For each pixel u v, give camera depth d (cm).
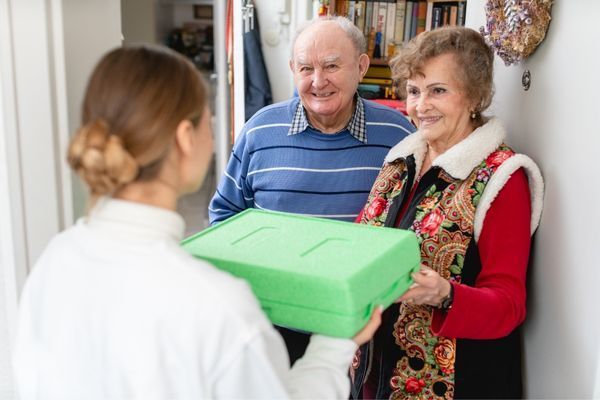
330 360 96
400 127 191
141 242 85
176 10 766
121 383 82
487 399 149
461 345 145
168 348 80
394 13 400
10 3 112
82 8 120
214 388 82
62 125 120
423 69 143
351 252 108
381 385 148
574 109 131
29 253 124
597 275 121
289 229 123
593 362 122
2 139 120
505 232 138
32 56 115
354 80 182
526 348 157
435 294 125
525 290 145
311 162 185
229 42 369
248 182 193
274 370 84
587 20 126
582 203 127
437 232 141
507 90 171
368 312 103
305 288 97
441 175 145
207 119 92
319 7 387
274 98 407
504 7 156
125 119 83
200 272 84
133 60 85
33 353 91
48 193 122
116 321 82
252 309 83
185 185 92
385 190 160
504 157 141
